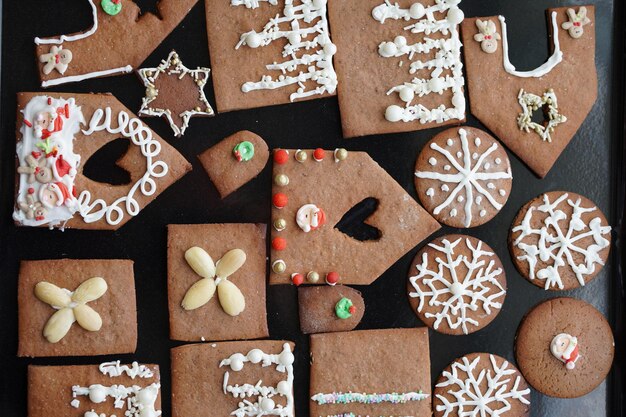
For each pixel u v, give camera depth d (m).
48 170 0.58
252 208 0.60
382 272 0.61
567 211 0.62
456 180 0.61
